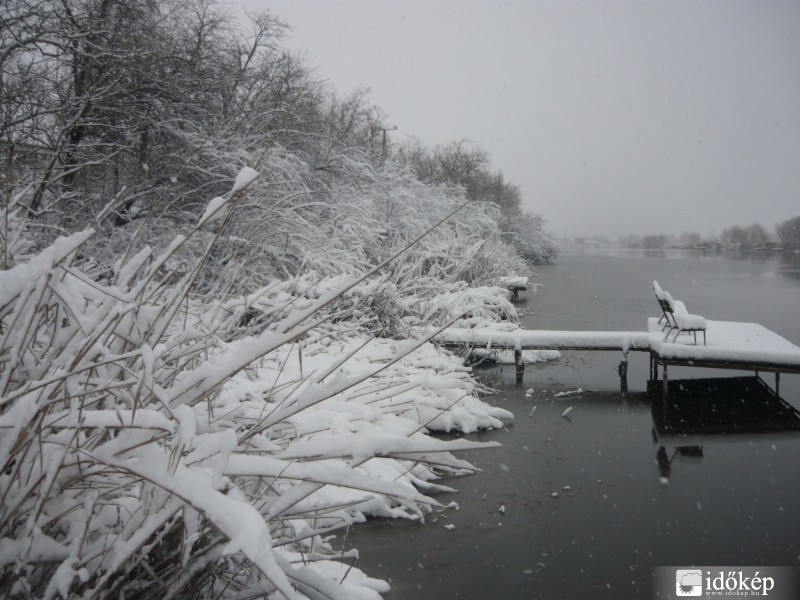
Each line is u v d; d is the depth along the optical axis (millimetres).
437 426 7320
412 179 22016
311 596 1945
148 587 1856
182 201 12445
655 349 9172
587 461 6582
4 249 2342
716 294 24344
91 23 11242
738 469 6359
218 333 3287
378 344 9844
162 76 12312
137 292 2004
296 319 1974
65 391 1701
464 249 17641
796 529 4977
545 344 10281
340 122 24453
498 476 6129
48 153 9469
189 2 13875
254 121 14180
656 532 4914
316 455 1906
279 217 12273
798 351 8484
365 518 5117
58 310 2027
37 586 1778
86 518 1735
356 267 13469
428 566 4332
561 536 4840
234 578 2221
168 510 1633
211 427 2225
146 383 1665
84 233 1771
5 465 1579
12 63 10609
